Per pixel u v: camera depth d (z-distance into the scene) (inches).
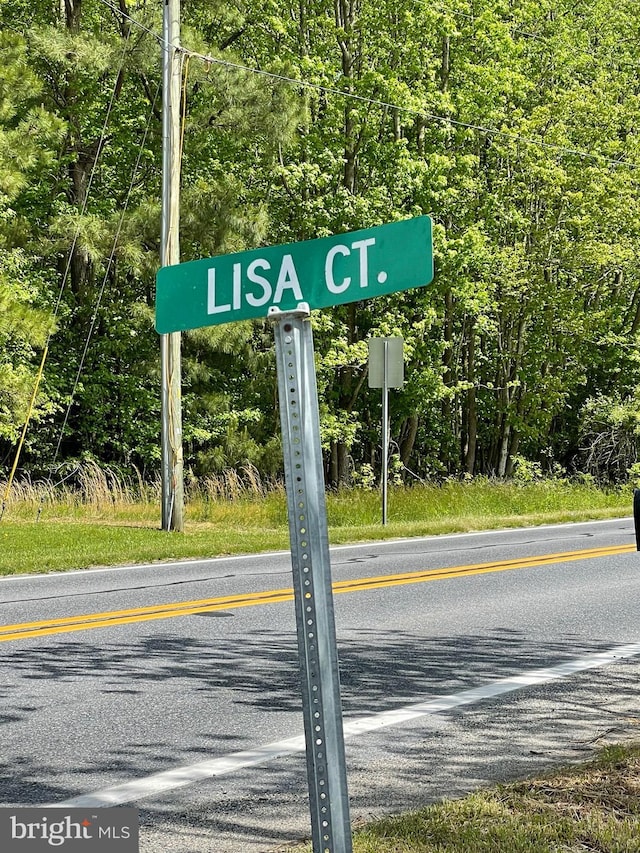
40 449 1189.7
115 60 1033.5
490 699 290.7
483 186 1279.5
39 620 399.9
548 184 1250.0
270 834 195.6
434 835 178.1
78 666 326.6
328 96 1148.5
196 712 277.6
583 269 1347.2
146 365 1114.7
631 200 1266.0
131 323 1128.8
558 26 1312.7
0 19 1128.2
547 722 268.2
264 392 1181.7
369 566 556.4
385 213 1138.0
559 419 1614.2
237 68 1056.2
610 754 225.0
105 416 1198.3
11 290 901.2
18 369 971.9
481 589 478.6
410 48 1139.9
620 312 1488.7
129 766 235.3
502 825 182.1
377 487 1122.0
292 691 298.8
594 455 1455.5
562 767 225.1
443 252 1151.6
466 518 826.8
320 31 1202.6
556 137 1238.3
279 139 1071.0
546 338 1412.4
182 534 693.3
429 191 1143.0
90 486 860.0
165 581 503.2
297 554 111.0
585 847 172.4
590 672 321.7
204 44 1051.9
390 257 110.3
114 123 1146.0
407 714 276.2
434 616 412.8
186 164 1171.3
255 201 1186.0
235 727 264.8
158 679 311.1
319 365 1144.8
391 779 225.1
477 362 1521.9
